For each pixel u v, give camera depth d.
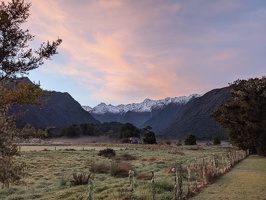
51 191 18.48
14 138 7.15
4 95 7.62
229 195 15.00
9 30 8.87
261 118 45.09
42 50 9.60
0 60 8.81
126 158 46.22
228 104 48.38
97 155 54.47
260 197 14.49
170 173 24.36
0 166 6.83
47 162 38.53
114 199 13.27
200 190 16.42
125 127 174.38
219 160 34.53
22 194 17.53
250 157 43.91
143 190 15.13
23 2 9.15
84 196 14.64
